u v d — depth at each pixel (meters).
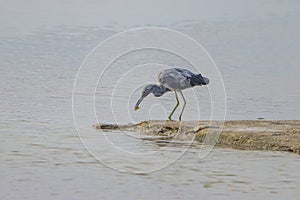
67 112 18.06
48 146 14.88
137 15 36.44
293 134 15.37
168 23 34.16
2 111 18.08
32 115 17.69
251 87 21.70
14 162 13.77
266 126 16.06
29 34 31.16
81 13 37.12
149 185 12.66
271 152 14.61
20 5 39.84
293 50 28.19
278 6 39.38
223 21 34.88
